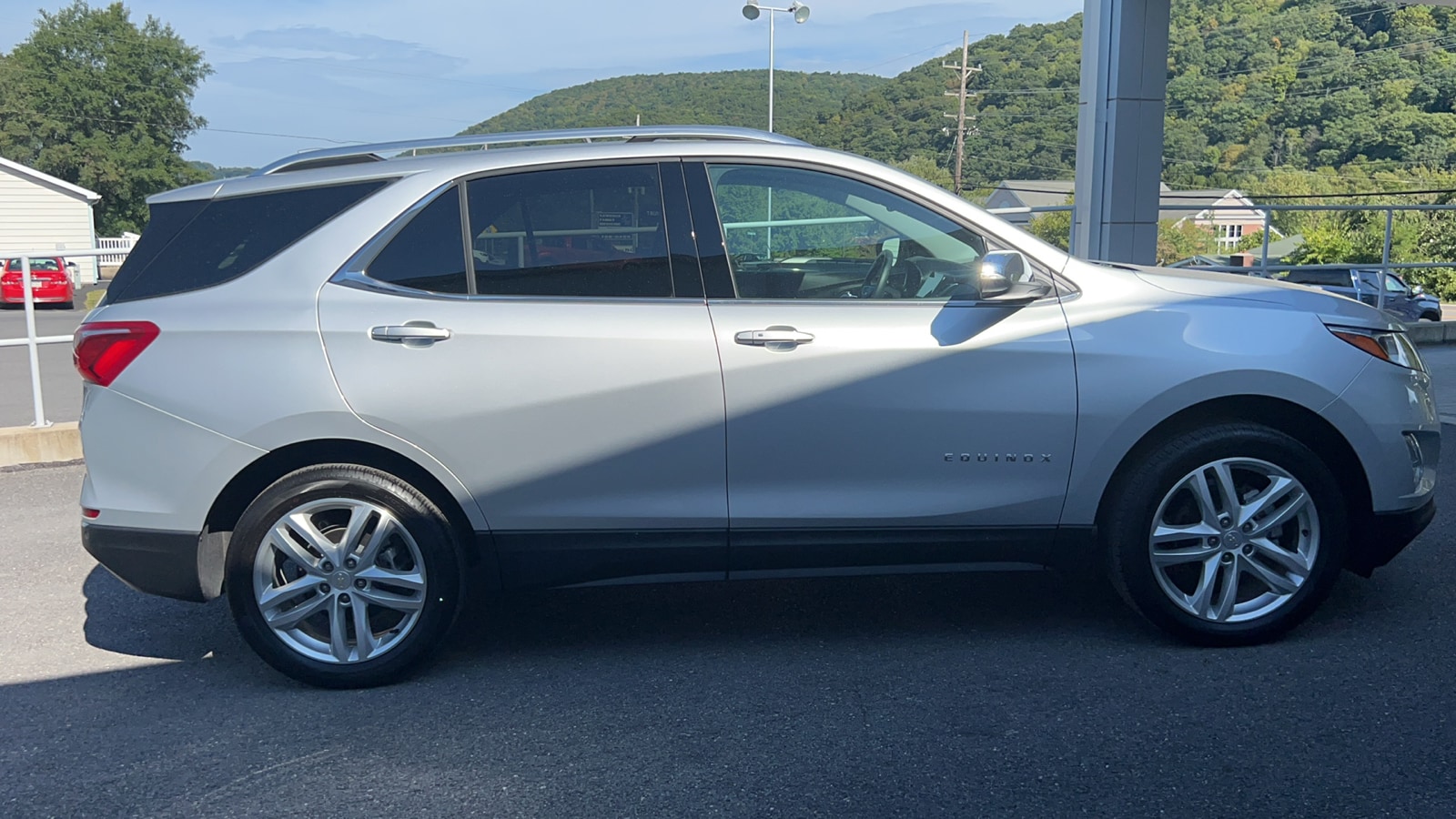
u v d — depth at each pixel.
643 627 4.40
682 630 4.36
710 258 3.86
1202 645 4.00
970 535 3.91
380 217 3.84
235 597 3.79
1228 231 51.31
